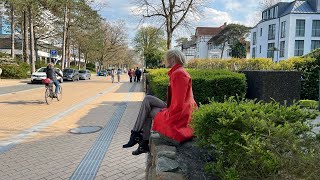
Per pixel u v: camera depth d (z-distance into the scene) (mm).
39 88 21219
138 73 37688
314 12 43656
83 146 6102
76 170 4723
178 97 3062
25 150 5781
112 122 8758
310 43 43969
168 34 24344
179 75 3096
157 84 6414
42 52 70312
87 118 9422
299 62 10242
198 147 2814
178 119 3086
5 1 28719
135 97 16531
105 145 6180
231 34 60531
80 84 29859
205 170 2396
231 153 2113
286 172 1783
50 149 5863
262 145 1836
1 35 67375
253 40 57531
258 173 1921
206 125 2301
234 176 1985
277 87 7012
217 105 2434
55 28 41844
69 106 12234
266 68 12359
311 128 2160
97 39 53438
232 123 2080
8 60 30484
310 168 1700
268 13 52062
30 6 29641
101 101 14320
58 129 7719
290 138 1878
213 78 6523
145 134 3838
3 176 4465
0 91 18312
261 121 1978
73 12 39750
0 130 7461
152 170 3156
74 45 53812
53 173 4594
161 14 24359
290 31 44125
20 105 12125
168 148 2934
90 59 75062
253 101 2727
